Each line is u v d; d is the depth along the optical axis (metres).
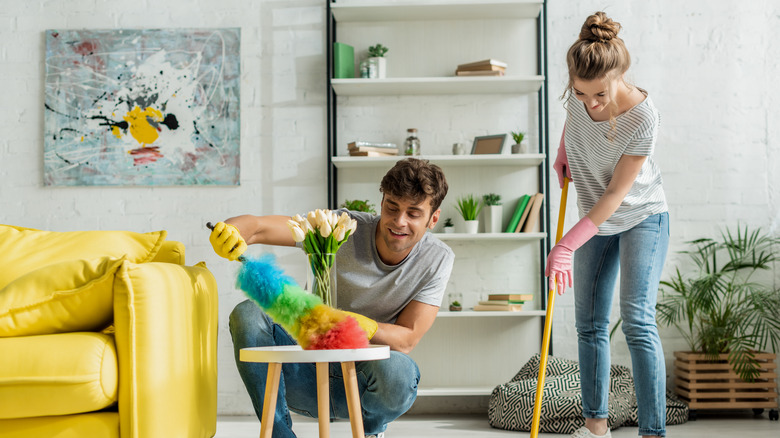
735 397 3.46
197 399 1.82
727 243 3.71
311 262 1.76
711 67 3.85
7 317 1.51
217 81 3.90
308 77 3.92
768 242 3.76
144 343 1.52
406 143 3.73
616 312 3.83
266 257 1.62
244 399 3.77
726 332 3.53
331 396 2.07
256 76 3.92
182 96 3.90
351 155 3.71
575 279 2.40
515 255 3.84
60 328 1.56
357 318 1.76
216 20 3.94
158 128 3.89
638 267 2.23
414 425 3.36
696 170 3.82
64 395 1.46
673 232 3.81
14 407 1.45
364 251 2.04
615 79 1.97
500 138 3.73
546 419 3.10
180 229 3.87
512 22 3.93
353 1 3.90
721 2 3.86
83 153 3.88
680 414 3.31
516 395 3.18
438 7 3.74
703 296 3.48
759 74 3.83
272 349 1.58
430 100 3.92
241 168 3.89
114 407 1.56
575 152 2.32
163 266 1.71
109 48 3.91
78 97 3.90
